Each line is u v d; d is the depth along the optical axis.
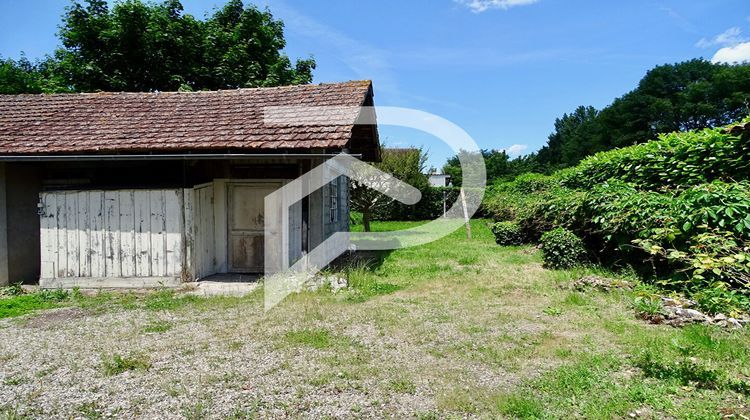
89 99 10.46
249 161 8.89
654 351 4.00
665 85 41.66
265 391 3.48
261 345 4.61
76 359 4.27
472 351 4.32
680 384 3.32
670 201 6.49
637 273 7.13
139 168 8.78
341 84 10.22
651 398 3.10
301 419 3.03
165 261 7.93
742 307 4.50
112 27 17.97
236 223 9.05
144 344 4.69
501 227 13.89
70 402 3.33
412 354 4.27
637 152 8.88
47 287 8.03
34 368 4.04
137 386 3.61
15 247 8.70
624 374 3.59
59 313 6.11
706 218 5.48
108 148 7.95
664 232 4.89
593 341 4.45
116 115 9.48
